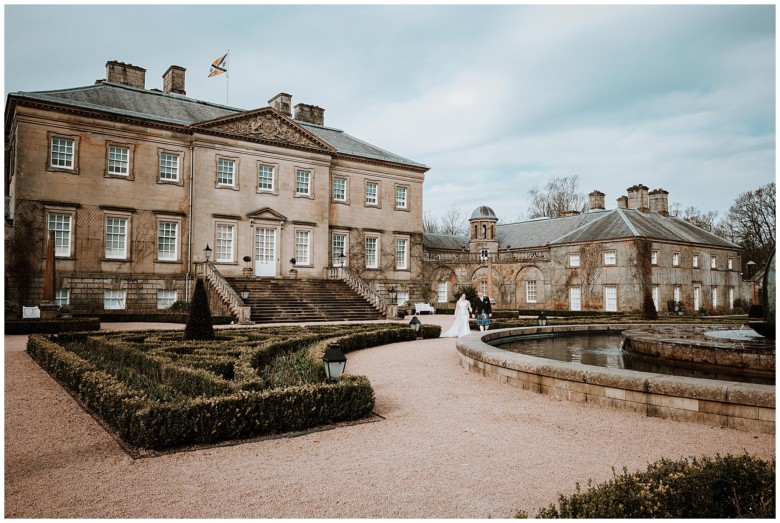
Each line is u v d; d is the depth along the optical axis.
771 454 6.25
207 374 9.10
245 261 33.50
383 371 12.69
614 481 4.47
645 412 8.19
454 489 5.50
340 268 36.50
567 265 44.22
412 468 6.13
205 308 15.92
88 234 29.22
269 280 32.47
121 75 34.97
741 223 66.69
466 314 21.75
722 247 50.00
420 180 44.19
